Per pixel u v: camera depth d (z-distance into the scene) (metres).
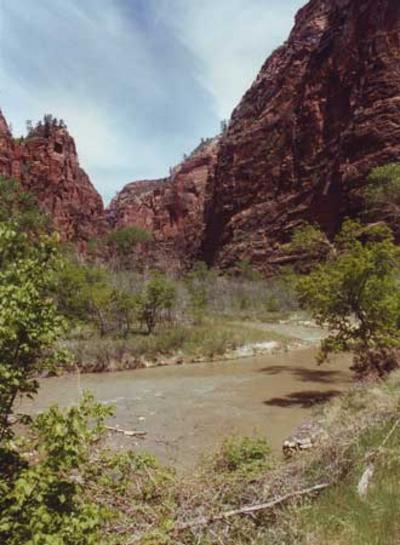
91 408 3.66
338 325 16.59
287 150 83.06
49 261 3.66
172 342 25.50
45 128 126.94
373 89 68.69
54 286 3.97
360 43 74.25
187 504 4.89
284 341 29.69
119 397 16.31
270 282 66.38
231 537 4.75
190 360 24.41
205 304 46.75
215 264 90.38
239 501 5.22
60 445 3.42
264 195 85.62
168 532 4.43
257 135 92.56
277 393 16.73
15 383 3.32
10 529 3.09
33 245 3.70
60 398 15.84
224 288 56.66
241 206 90.56
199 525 4.61
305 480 5.67
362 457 5.98
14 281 3.52
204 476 5.62
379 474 5.58
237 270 79.19
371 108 67.62
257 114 99.94
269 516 5.05
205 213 112.50
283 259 74.31
